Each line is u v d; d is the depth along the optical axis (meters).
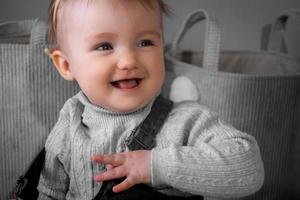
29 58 0.85
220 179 0.58
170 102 0.70
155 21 0.63
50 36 0.79
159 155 0.59
